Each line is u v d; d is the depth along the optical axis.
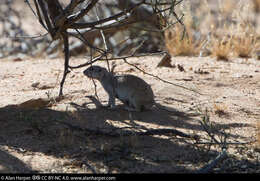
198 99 12.05
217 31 20.36
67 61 11.11
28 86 13.22
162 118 10.61
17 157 8.12
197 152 8.63
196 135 9.27
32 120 9.96
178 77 13.91
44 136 9.18
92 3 10.09
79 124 9.88
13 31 24.94
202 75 14.31
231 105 11.66
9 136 9.11
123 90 10.95
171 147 8.84
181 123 10.34
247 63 16.56
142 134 9.26
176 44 18.89
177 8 19.11
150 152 8.55
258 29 19.91
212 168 7.85
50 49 21.86
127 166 7.89
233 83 13.53
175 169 7.82
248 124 10.40
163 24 10.42
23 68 15.78
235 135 9.69
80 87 12.78
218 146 9.01
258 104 11.88
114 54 21.50
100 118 10.36
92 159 8.16
